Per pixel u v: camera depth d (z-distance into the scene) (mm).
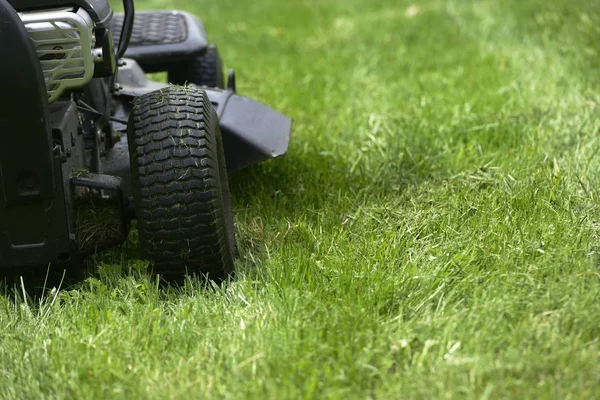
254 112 6902
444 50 12000
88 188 5469
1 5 4633
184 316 4781
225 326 4684
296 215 6293
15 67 4672
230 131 6523
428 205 6211
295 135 8352
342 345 4340
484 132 7910
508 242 5387
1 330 4844
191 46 7898
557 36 11078
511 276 4895
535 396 3875
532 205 5953
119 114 6828
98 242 5438
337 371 4137
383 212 6125
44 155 4844
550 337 4297
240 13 17984
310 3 18719
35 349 4500
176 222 5016
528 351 4164
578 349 4203
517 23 12453
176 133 5086
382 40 13234
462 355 4203
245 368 4219
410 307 4746
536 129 7684
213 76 8602
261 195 6730
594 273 4824
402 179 6918
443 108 8812
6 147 4797
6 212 4949
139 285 5117
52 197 4918
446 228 5672
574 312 4457
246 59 12930
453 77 10148
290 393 3926
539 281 4820
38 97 4738
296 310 4691
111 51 5355
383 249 5438
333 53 12648
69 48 4898
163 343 4551
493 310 4543
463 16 14109
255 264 5418
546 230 5496
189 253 5086
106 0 5605
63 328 4738
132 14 5961
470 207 5949
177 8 19047
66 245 5070
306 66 12023
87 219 5410
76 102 5750
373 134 8180
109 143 6387
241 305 4988
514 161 6957
